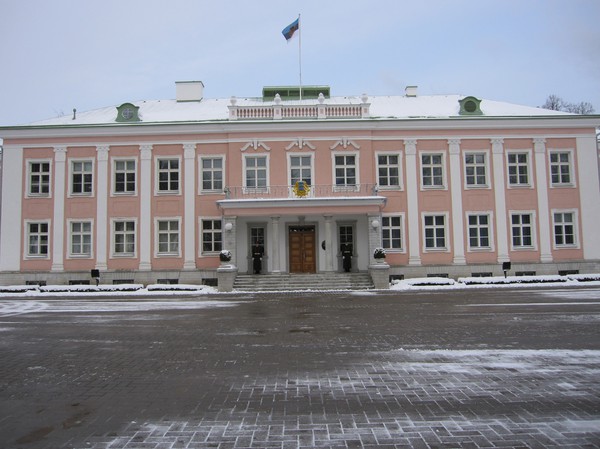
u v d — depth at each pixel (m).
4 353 10.47
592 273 31.89
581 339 11.08
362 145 32.09
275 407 6.52
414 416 6.06
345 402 6.69
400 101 37.19
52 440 5.45
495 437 5.32
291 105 32.69
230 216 30.05
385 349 10.36
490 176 32.34
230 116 32.50
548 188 32.38
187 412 6.36
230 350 10.55
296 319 15.62
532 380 7.62
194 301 22.75
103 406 6.68
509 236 32.06
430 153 32.44
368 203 29.88
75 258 31.83
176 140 32.38
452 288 27.47
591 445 5.07
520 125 32.53
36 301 23.94
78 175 32.47
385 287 28.22
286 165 31.94
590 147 32.59
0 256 31.83
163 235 32.22
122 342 11.70
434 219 32.16
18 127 32.09
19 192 32.19
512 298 21.16
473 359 9.19
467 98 33.34
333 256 31.95
